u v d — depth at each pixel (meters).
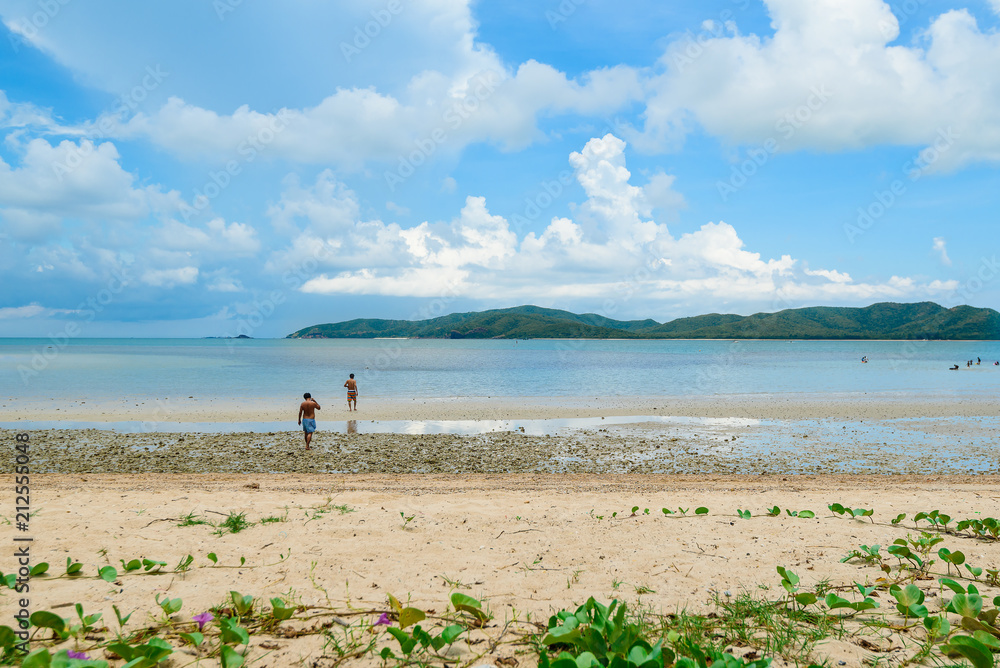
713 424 20.97
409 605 3.82
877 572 4.59
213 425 20.59
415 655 3.06
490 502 8.02
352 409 25.42
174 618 3.51
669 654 2.85
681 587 4.23
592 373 52.53
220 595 3.96
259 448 16.09
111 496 8.28
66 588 4.09
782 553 5.20
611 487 10.02
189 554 4.97
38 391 32.03
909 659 2.97
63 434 18.22
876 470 13.52
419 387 37.06
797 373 52.31
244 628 3.27
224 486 9.88
